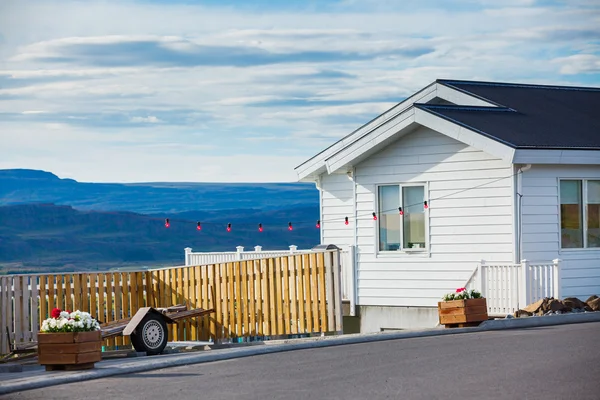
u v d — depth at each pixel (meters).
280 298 22.98
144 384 14.40
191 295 24.42
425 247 26.80
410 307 27.08
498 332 19.91
